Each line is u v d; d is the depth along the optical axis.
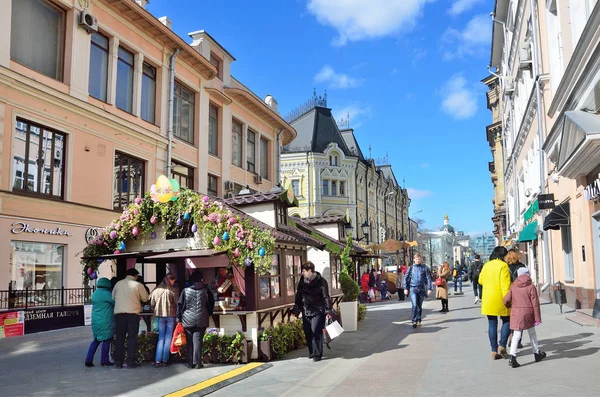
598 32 10.04
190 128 24.17
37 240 15.07
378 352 9.23
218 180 26.25
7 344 11.85
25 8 15.65
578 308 13.90
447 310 16.31
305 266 8.82
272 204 10.58
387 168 73.44
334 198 49.84
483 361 7.73
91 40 18.03
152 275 19.30
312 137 50.34
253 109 30.09
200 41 25.27
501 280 7.69
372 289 24.47
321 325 8.69
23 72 15.16
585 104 11.45
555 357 7.59
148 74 21.22
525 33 21.08
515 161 28.73
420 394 6.01
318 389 6.67
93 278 9.86
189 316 8.08
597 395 5.50
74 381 7.49
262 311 8.78
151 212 9.36
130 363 8.43
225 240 8.52
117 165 18.88
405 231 78.50
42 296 15.02
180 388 6.84
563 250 16.47
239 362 8.44
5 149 14.34
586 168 11.64
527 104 20.72
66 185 16.28
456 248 132.12
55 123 16.02
